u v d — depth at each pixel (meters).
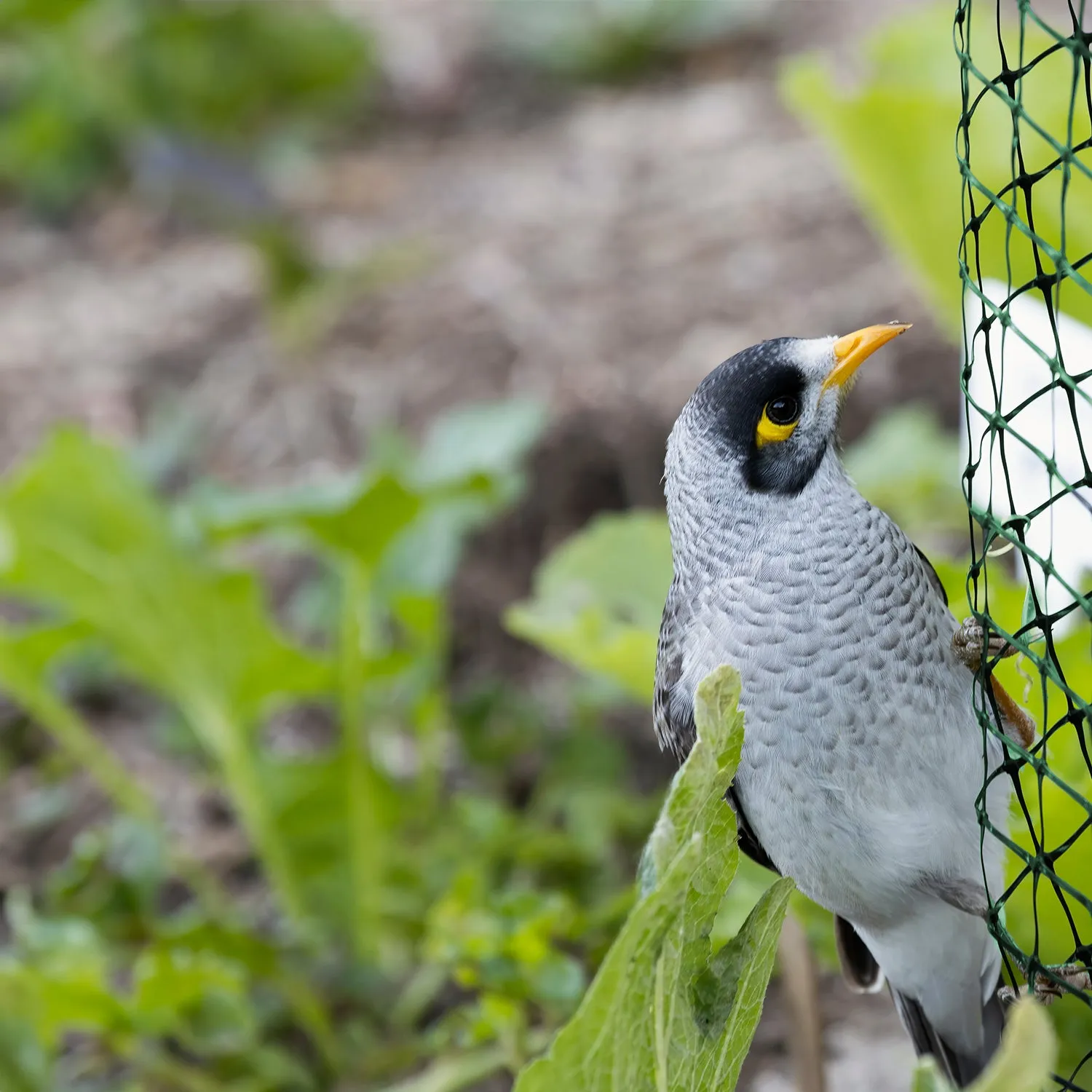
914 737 5.84
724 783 4.65
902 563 5.93
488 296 15.28
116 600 9.77
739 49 19.91
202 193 16.58
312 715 12.81
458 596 13.00
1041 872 5.38
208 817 11.77
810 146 17.16
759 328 14.06
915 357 13.42
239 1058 9.08
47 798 11.64
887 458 11.95
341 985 9.77
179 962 8.34
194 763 12.29
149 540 9.68
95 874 9.98
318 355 15.16
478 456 10.46
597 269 15.48
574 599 9.64
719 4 19.92
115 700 13.07
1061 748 6.74
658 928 4.33
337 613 11.27
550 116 19.61
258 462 14.34
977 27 8.92
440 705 11.48
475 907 9.27
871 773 5.89
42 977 8.33
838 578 5.88
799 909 7.95
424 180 18.28
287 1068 9.09
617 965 4.24
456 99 20.17
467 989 9.88
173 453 14.32
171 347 15.70
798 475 6.02
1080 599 4.95
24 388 15.38
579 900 10.21
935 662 5.87
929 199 8.48
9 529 9.62
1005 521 5.51
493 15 21.08
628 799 11.34
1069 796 6.15
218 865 11.26
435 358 14.70
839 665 5.86
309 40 18.88
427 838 11.05
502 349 14.53
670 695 6.29
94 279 17.31
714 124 18.22
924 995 6.38
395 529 9.52
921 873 5.98
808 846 6.05
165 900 11.00
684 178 17.06
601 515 13.35
